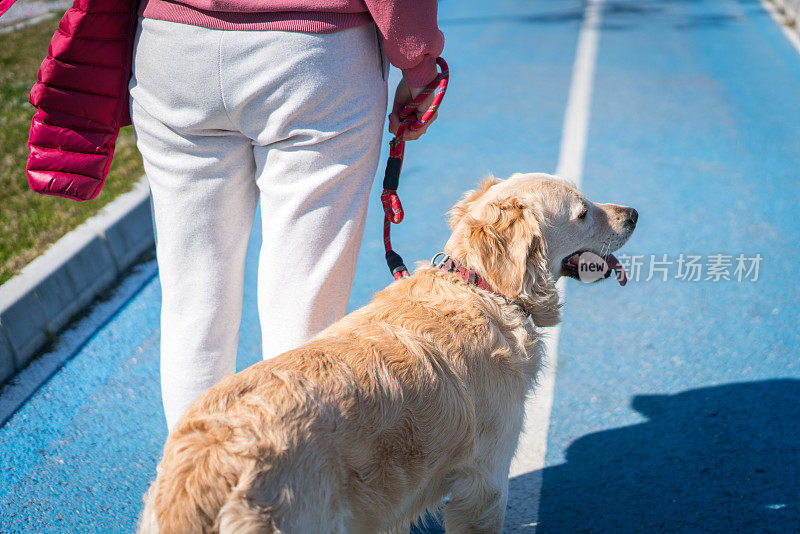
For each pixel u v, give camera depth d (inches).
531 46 377.7
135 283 167.8
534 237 97.8
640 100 292.0
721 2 487.5
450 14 462.9
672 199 206.2
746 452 118.8
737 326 151.6
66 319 150.9
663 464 117.0
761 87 306.3
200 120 82.4
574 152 240.4
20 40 317.1
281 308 89.7
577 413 128.9
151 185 91.0
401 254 178.4
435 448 83.3
